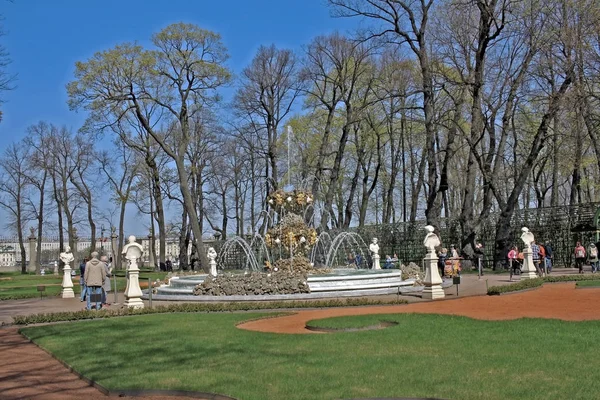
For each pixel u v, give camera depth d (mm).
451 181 54281
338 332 12117
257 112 46062
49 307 21812
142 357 10023
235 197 62594
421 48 34531
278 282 20625
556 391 6855
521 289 20172
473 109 33188
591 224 30594
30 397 8031
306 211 25688
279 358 9438
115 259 66062
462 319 13281
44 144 59812
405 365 8516
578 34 30531
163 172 54469
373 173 57969
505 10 31297
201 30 40531
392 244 41625
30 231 73375
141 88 38875
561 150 39250
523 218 34250
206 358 9688
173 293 22609
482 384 7309
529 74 32781
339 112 47125
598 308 14820
